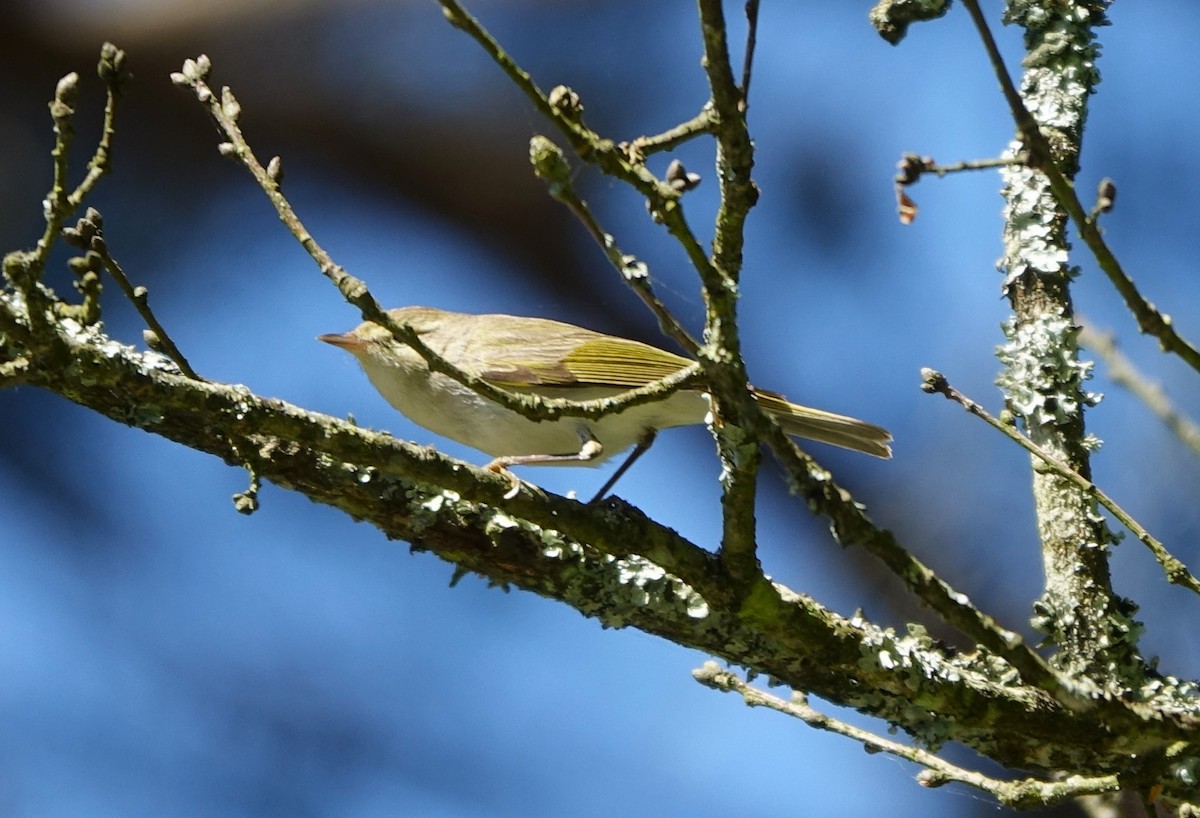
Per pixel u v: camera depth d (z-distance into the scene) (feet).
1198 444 30.17
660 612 25.40
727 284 19.35
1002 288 28.55
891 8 20.62
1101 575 26.30
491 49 17.79
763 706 25.67
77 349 19.88
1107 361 31.27
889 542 20.59
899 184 18.60
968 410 24.11
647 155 18.97
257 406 20.66
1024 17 30.17
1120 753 25.48
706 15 18.04
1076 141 28.73
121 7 52.75
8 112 52.34
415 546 25.21
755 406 19.75
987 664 26.02
